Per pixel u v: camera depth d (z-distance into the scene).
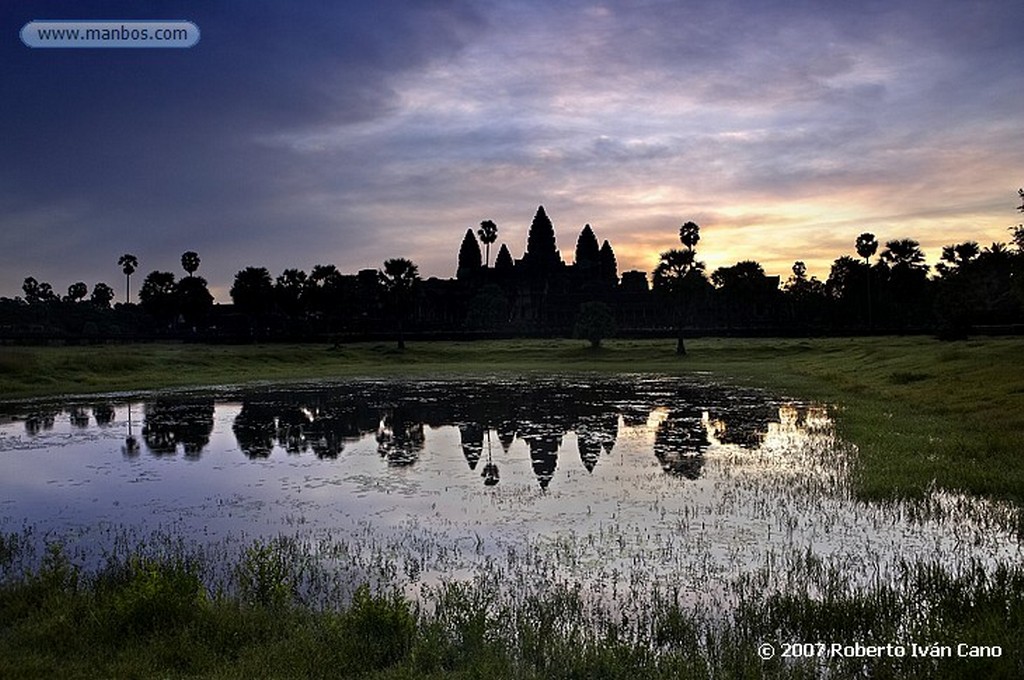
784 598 9.38
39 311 127.19
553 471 19.31
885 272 115.00
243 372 57.78
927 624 8.54
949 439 19.80
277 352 70.94
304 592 10.33
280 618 8.88
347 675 7.36
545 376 54.94
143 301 113.00
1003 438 18.84
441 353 82.62
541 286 133.00
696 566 11.30
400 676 7.18
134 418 31.39
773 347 77.44
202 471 19.89
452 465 20.39
